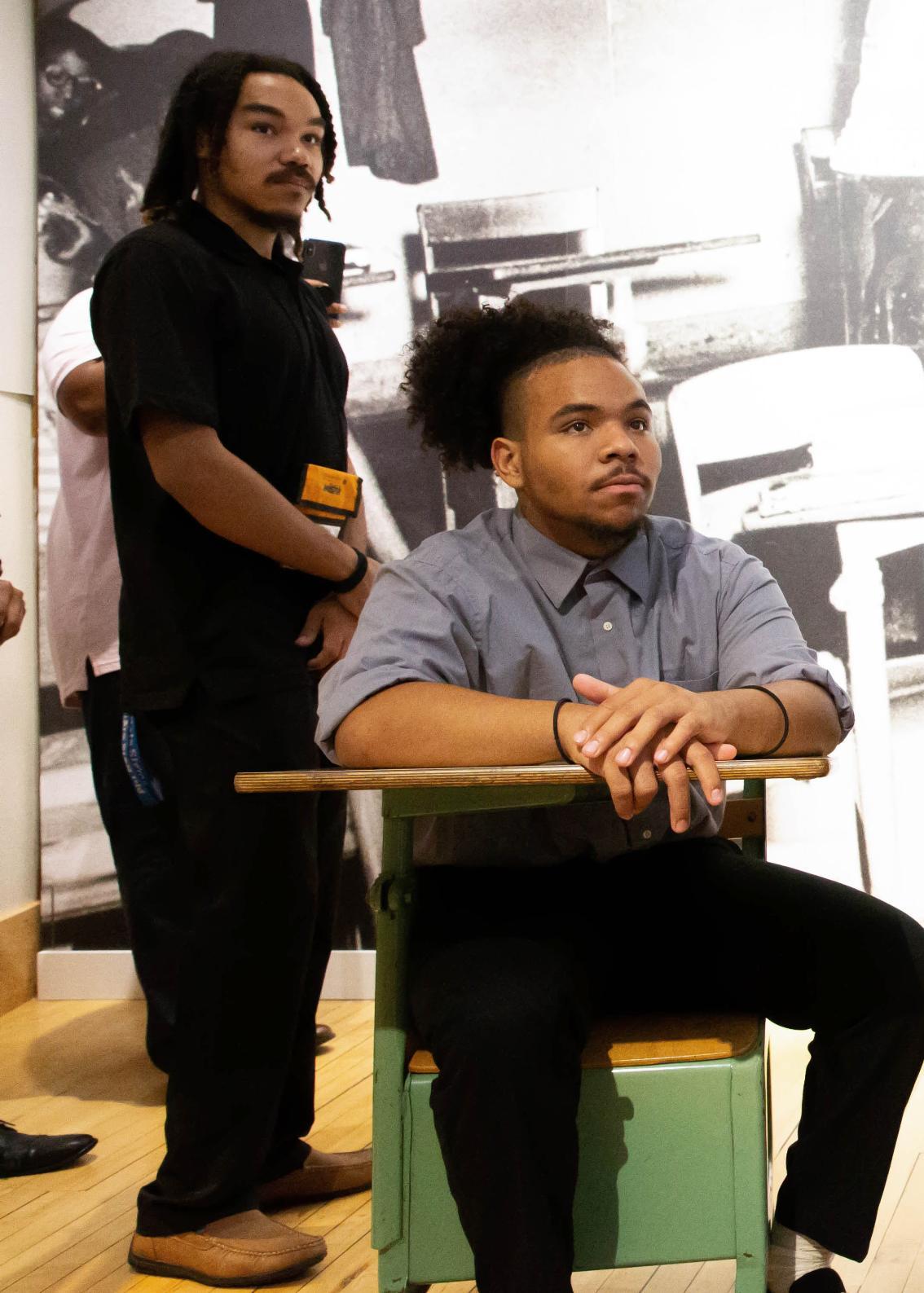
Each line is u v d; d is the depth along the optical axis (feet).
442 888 4.73
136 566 6.08
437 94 10.39
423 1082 4.13
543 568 4.84
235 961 5.83
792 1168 4.40
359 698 4.35
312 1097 6.75
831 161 10.02
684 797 3.82
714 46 10.11
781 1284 4.42
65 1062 9.33
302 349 6.41
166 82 10.68
